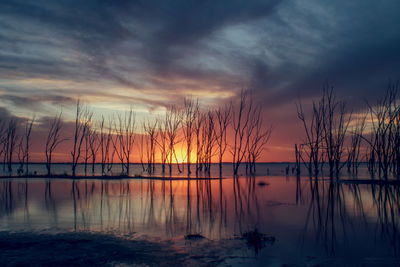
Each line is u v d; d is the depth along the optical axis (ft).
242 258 20.68
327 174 139.23
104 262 19.66
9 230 28.43
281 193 62.54
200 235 26.71
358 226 31.22
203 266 19.07
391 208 42.80
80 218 34.65
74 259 20.21
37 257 20.58
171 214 37.60
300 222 33.12
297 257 21.03
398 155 93.50
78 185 82.07
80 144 130.31
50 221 32.86
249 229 29.43
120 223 31.96
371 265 19.58
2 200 50.55
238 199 52.65
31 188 72.38
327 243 24.70
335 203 47.70
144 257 20.66
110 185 82.94
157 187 77.10
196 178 114.21
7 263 19.38
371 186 76.79
